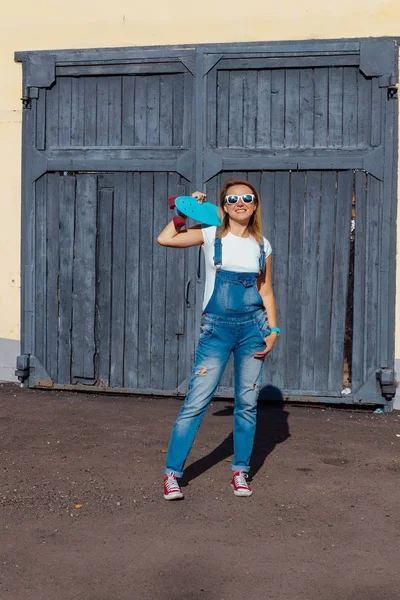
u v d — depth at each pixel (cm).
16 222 818
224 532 454
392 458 598
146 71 772
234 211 493
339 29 740
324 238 746
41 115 800
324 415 732
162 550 429
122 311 789
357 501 507
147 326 785
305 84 746
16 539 442
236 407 514
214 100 759
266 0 751
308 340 755
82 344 800
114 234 788
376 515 484
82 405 750
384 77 727
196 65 760
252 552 428
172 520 471
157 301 782
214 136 761
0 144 818
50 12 799
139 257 783
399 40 726
